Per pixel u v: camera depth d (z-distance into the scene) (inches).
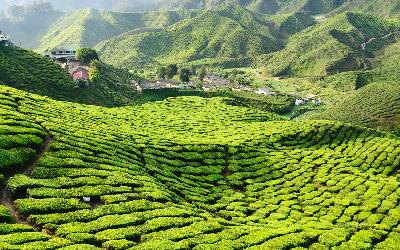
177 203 2472.9
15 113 2805.1
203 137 4124.0
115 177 2417.6
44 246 1616.6
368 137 4633.4
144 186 2456.9
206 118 5280.5
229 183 3171.8
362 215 2810.0
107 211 2057.1
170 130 4323.3
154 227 2001.7
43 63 6683.1
